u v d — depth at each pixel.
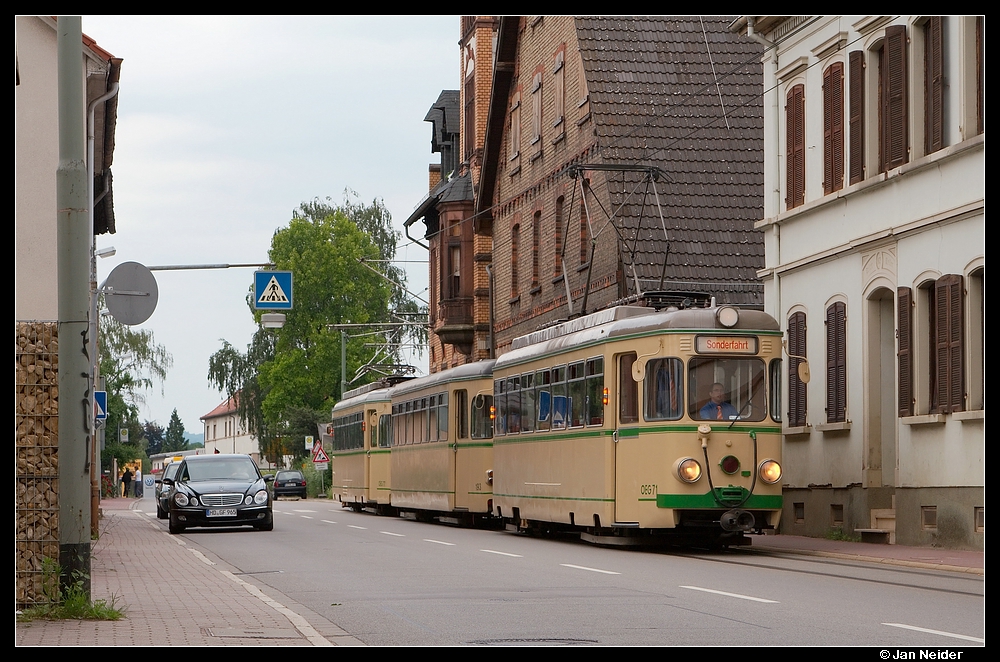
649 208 37.34
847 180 28.19
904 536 25.53
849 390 28.00
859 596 15.60
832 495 28.50
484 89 56.16
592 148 39.31
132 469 102.00
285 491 76.56
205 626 13.34
